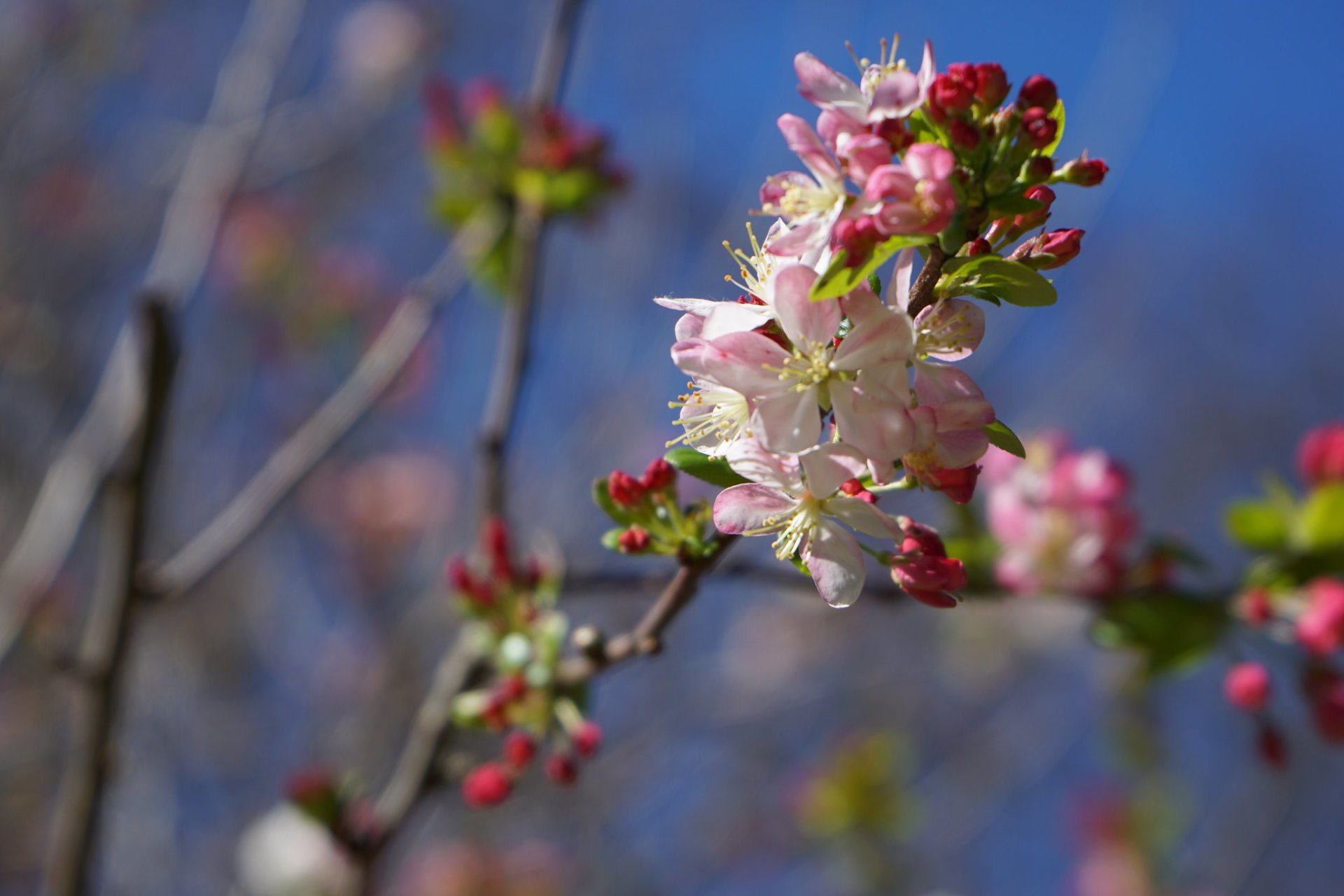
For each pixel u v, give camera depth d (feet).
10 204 21.84
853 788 18.66
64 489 11.03
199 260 12.71
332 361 23.36
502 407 9.66
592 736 7.85
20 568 10.59
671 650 22.33
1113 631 10.09
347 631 22.27
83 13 23.03
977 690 22.86
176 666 19.57
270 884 14.02
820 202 4.91
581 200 11.60
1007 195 4.94
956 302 5.09
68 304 21.79
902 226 4.48
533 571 8.52
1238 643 9.97
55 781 20.06
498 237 11.78
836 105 4.98
